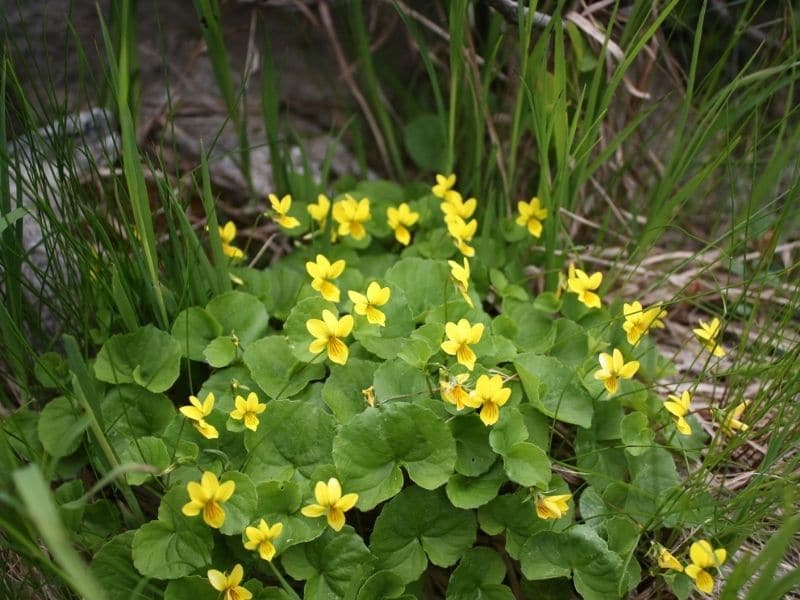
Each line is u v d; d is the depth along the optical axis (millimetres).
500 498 260
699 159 399
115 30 353
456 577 252
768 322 313
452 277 289
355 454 252
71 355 219
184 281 291
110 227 311
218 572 225
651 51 362
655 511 268
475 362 278
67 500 261
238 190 400
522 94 313
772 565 203
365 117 435
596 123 294
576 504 283
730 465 299
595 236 397
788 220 379
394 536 252
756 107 315
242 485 241
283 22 421
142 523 258
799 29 362
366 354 286
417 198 380
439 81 422
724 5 363
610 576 247
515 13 334
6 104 308
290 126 417
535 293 357
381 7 409
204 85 421
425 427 253
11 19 379
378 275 333
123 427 271
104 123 385
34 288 295
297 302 302
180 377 296
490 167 344
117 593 242
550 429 281
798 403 282
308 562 246
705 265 332
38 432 264
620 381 291
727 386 322
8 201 272
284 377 278
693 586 265
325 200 331
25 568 262
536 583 259
